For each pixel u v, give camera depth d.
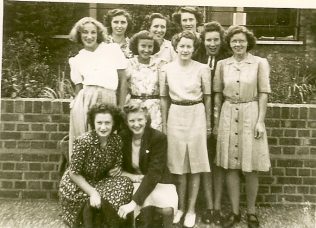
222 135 3.43
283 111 3.97
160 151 3.27
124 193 3.15
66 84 4.52
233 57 3.42
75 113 3.43
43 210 3.75
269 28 5.97
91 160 3.21
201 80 3.41
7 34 5.06
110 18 3.92
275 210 3.89
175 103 3.40
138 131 3.24
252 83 3.35
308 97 4.86
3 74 4.53
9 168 4.00
